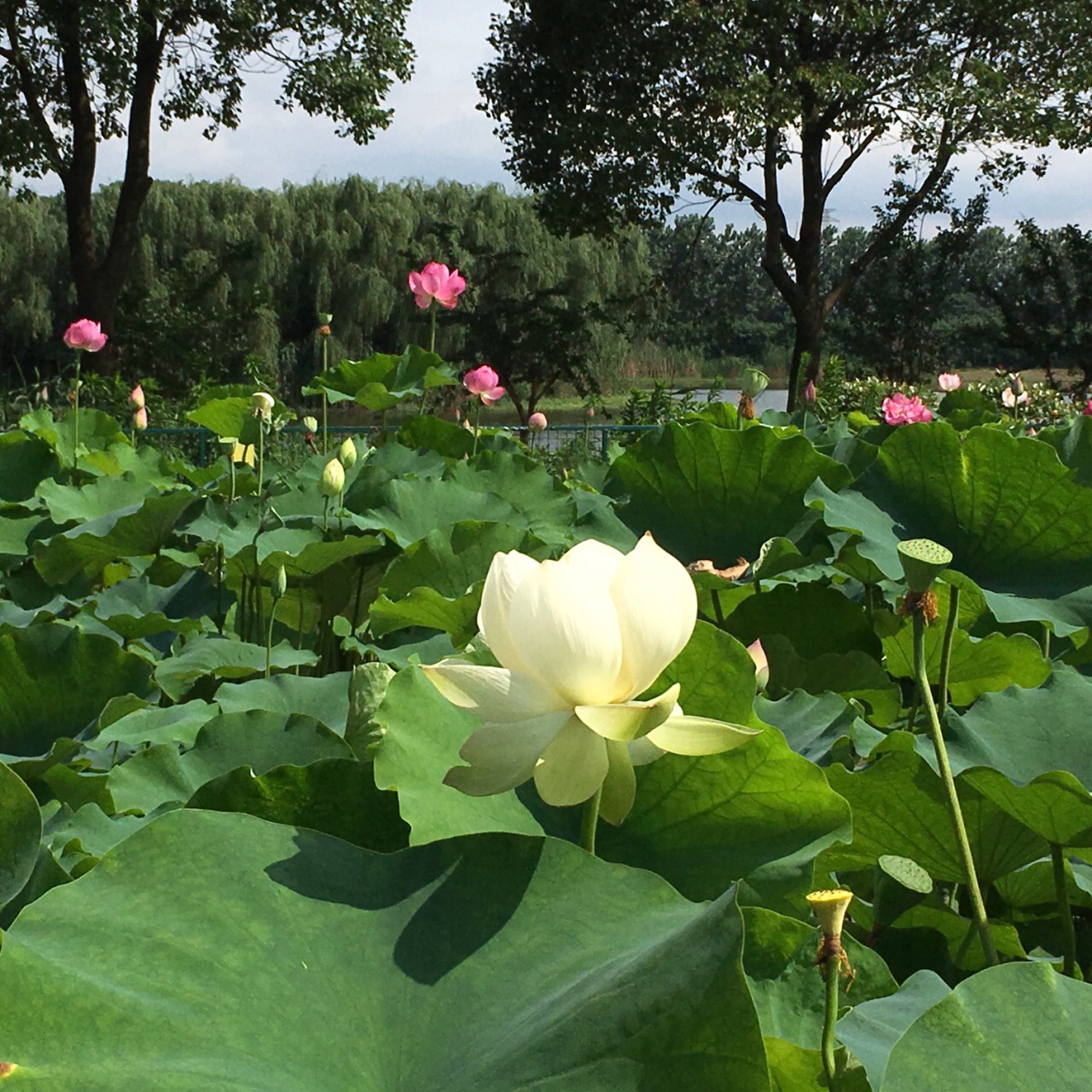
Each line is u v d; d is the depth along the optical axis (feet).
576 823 5.67
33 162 67.31
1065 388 109.29
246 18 68.85
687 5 72.64
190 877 3.70
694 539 12.70
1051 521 10.69
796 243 83.46
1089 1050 3.42
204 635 12.10
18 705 8.84
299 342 171.83
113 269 70.64
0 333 155.63
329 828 5.57
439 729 5.65
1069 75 77.56
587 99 80.28
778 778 5.40
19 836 4.85
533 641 3.59
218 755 6.81
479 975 3.57
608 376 159.33
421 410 23.36
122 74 64.59
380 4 74.13
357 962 3.58
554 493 15.90
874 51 79.51
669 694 3.46
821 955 3.47
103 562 14.78
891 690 10.16
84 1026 3.12
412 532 14.37
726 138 77.15
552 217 81.35
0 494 19.30
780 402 120.47
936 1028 3.44
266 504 14.70
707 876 5.43
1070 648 11.34
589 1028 3.21
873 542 10.75
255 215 170.60
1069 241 103.86
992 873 6.71
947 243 100.37
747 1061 3.02
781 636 10.65
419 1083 3.23
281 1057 3.21
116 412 54.85
